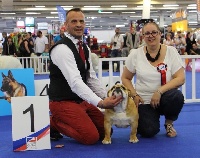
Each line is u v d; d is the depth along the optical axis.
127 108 3.09
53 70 3.29
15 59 5.33
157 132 3.46
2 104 4.85
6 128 4.06
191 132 3.71
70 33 3.22
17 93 4.92
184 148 3.07
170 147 3.10
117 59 5.31
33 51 13.96
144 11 18.91
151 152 2.95
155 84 3.48
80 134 3.19
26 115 3.09
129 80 3.62
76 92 3.08
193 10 28.17
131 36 13.08
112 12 28.58
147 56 3.51
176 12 20.30
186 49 14.02
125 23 38.56
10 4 22.73
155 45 3.43
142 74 3.49
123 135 3.63
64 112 3.21
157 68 3.46
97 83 3.45
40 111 3.12
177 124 4.16
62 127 3.26
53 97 3.31
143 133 3.43
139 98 3.39
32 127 3.10
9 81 4.90
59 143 3.32
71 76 3.06
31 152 3.03
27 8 24.73
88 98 3.02
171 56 3.50
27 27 26.06
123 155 2.87
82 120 3.19
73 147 3.16
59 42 3.21
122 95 3.00
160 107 3.47
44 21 35.16
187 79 9.86
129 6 24.95
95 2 23.31
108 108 3.02
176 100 3.35
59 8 11.31
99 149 3.07
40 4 23.19
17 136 3.07
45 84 5.18
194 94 5.90
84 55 3.31
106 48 15.85
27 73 5.02
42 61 12.85
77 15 3.18
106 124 3.18
